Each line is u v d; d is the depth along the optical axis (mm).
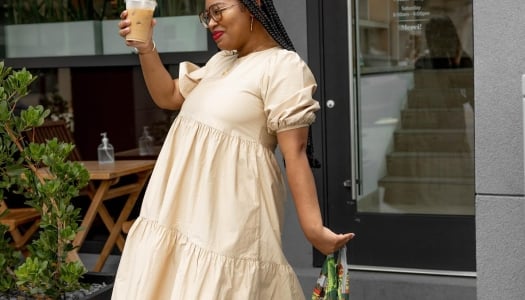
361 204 5836
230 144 3076
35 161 4383
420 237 5699
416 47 5672
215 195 3068
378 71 5734
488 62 3898
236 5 3094
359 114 5770
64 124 6730
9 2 6754
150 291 3064
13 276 4586
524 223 3910
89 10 6586
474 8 3906
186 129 3145
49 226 4293
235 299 3033
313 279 5691
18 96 4359
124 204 6688
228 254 3023
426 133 5723
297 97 3012
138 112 6637
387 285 5582
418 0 5629
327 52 5750
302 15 5750
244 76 3102
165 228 3086
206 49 6309
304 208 3031
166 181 3160
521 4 3818
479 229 4008
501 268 3984
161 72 3326
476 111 3947
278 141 3072
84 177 4355
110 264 6410
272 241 3104
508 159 3912
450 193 5699
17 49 6762
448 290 5465
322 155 5824
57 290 4340
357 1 5684
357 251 5828
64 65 6625
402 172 5773
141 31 3189
